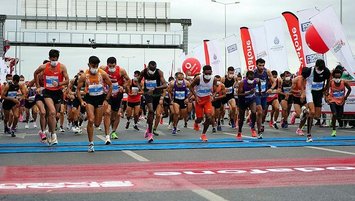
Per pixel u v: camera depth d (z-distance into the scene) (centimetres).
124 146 1002
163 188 525
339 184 545
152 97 1117
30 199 470
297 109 1519
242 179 581
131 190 514
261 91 1280
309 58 1933
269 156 814
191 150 920
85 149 940
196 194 493
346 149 922
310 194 491
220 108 1528
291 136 1292
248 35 2377
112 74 1177
